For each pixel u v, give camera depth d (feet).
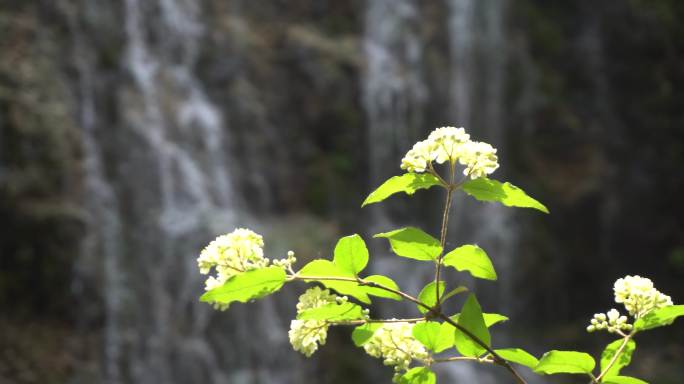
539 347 44.88
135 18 42.14
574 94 52.08
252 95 44.24
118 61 40.60
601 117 51.70
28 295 33.47
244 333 36.94
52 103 36.99
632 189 50.72
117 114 39.32
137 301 35.50
